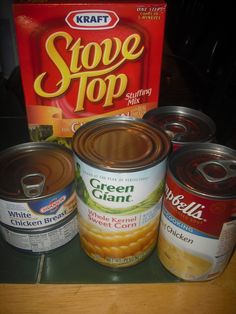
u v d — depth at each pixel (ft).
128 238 1.85
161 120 2.31
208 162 1.82
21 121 3.05
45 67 2.07
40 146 2.19
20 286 1.92
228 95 2.91
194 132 2.19
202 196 1.59
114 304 1.84
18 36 1.97
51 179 1.94
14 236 1.99
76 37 2.00
